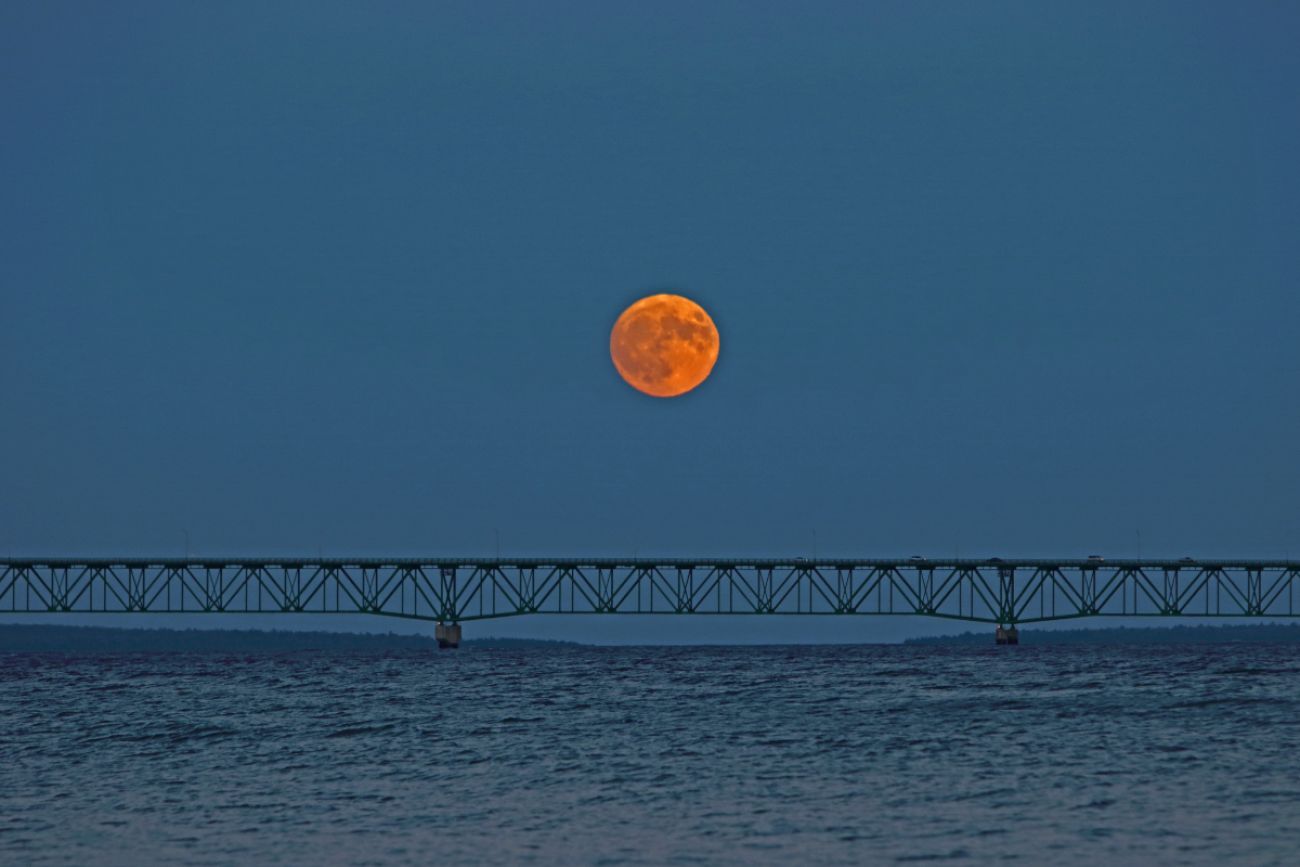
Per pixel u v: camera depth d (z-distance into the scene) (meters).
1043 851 188.75
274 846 199.00
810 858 187.62
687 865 184.88
